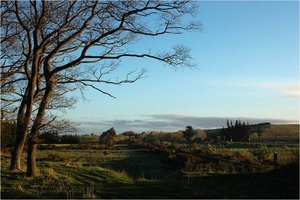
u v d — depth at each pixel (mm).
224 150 43594
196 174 24875
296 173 18797
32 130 24031
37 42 25500
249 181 19594
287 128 86438
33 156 23891
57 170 26422
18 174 24219
